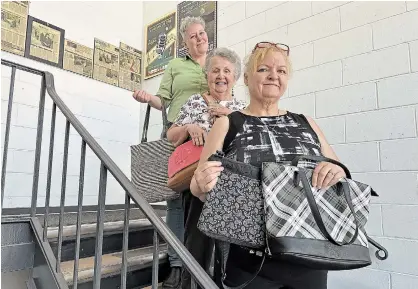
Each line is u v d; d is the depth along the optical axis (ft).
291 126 3.61
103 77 10.05
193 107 4.71
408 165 5.23
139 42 11.09
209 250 4.18
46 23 8.97
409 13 5.55
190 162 4.03
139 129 10.75
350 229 2.99
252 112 3.78
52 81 5.55
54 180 8.64
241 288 3.07
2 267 4.83
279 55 3.74
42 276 4.93
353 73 6.06
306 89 6.62
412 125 5.27
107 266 5.42
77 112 9.34
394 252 5.21
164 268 6.07
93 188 9.43
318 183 3.06
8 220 5.01
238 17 8.17
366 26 6.02
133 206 8.17
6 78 8.03
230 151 3.41
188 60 6.08
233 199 3.04
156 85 10.44
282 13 7.30
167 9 10.30
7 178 7.86
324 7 6.63
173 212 5.38
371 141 5.68
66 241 5.50
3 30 8.09
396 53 5.60
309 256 2.78
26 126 8.30
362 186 3.21
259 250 3.07
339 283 5.70
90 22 9.96
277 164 3.10
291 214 2.89
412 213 5.11
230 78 4.77
